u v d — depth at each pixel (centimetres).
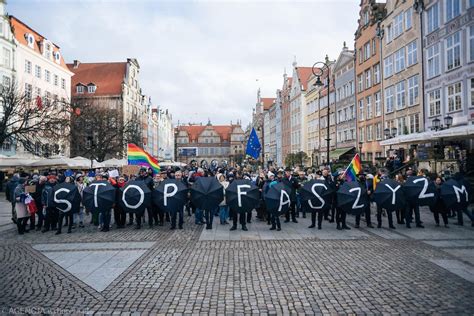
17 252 946
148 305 574
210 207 1197
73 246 1009
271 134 9531
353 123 4272
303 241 1050
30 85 4341
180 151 11012
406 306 563
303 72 6719
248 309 555
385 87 3453
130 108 6981
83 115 4238
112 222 1484
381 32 3503
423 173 1415
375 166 2666
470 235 1121
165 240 1073
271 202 1198
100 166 3366
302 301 586
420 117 2850
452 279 691
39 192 1298
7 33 3931
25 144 3178
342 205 1205
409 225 1261
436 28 2636
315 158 5644
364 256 871
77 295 620
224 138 13038
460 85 2380
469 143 2281
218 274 730
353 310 550
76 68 6975
